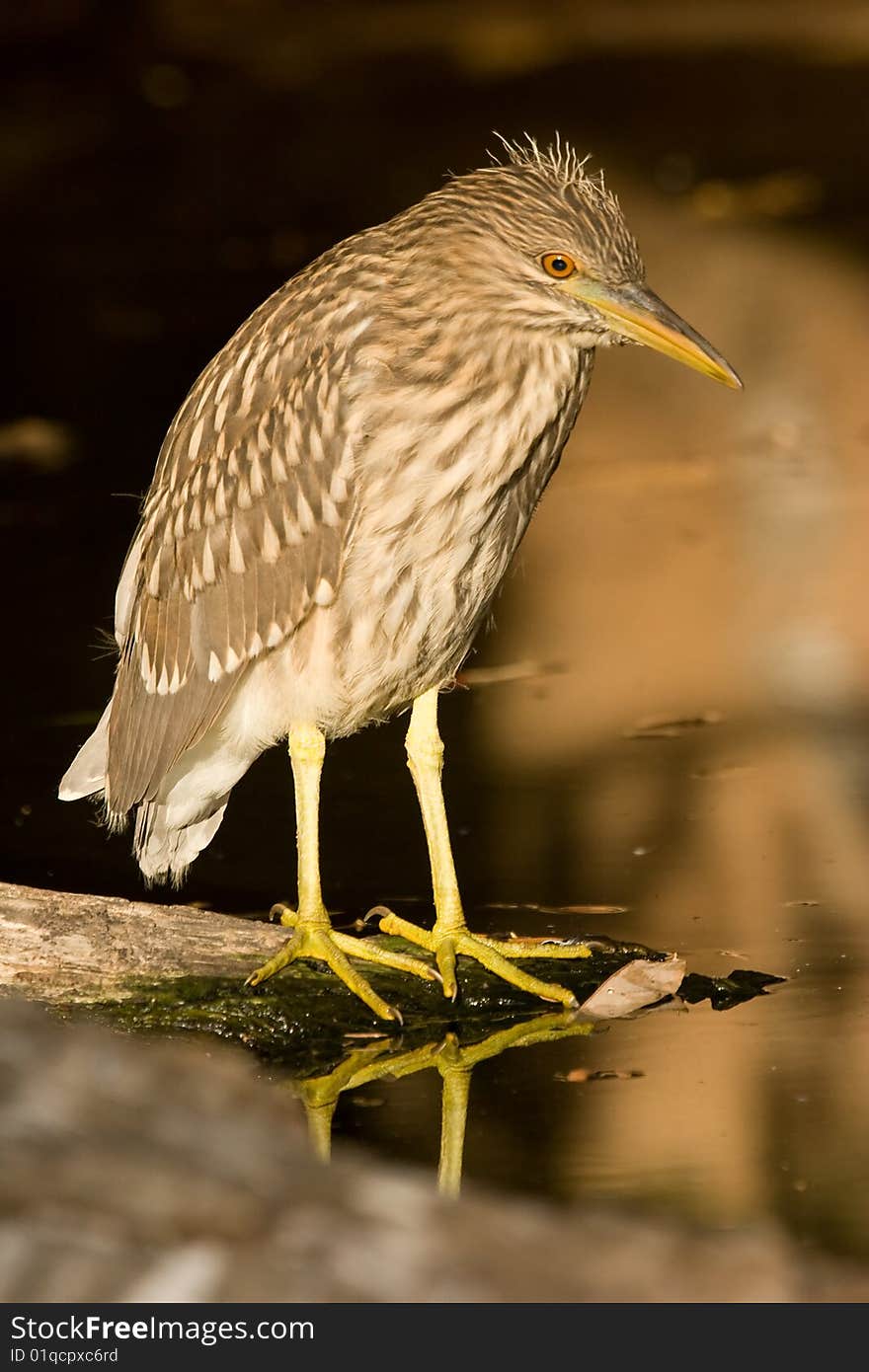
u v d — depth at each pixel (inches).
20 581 717.9
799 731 553.3
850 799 503.2
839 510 767.1
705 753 540.4
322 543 400.8
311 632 407.8
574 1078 362.6
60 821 516.4
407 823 503.8
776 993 394.9
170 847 444.8
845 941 418.3
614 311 390.9
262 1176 173.5
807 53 1726.1
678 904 441.4
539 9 1979.6
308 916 405.7
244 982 397.7
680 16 1935.3
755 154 1380.4
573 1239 171.0
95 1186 170.6
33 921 402.0
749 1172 317.4
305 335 404.5
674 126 1476.4
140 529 448.5
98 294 1114.7
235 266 1158.3
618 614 666.8
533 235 387.5
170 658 428.8
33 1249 169.0
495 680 609.6
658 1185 314.0
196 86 1691.7
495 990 399.2
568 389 401.7
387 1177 176.2
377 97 1624.0
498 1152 332.2
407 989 401.1
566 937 423.2
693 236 1178.6
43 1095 177.9
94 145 1503.4
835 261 1112.8
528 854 475.5
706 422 896.9
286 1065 378.6
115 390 949.8
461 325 390.9
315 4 1972.2
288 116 1573.6
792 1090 350.0
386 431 392.5
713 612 661.3
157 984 396.5
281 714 415.5
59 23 1747.0
